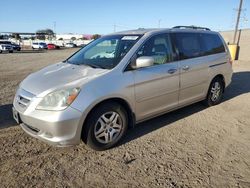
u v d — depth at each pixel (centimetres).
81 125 371
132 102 426
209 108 626
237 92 798
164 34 501
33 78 434
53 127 355
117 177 344
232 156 397
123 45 463
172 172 354
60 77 408
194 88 552
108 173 353
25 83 426
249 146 431
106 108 396
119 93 402
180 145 433
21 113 384
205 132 487
